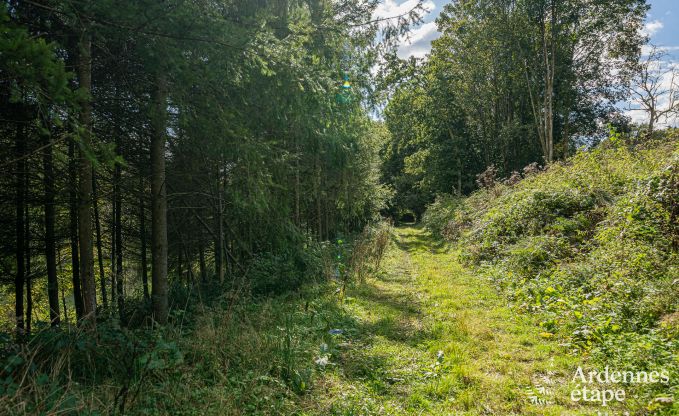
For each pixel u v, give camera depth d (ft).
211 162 27.14
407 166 115.65
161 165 24.12
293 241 33.63
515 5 84.69
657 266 21.49
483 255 39.37
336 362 18.03
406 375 16.72
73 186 20.62
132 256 37.70
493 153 105.40
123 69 21.13
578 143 102.83
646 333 16.94
